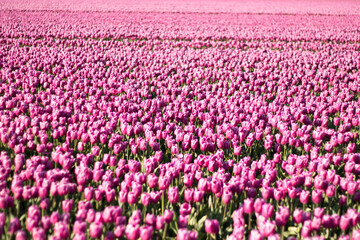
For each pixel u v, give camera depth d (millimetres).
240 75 11859
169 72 12484
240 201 4457
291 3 52156
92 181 4723
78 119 6695
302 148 6309
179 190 4727
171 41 20453
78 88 9578
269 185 4328
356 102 9336
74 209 4129
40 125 6012
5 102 7316
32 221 3240
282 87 10008
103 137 5633
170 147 5711
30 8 37938
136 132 6121
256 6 47156
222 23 30516
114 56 14578
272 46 19672
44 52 14867
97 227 3193
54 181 4152
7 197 3602
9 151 5578
